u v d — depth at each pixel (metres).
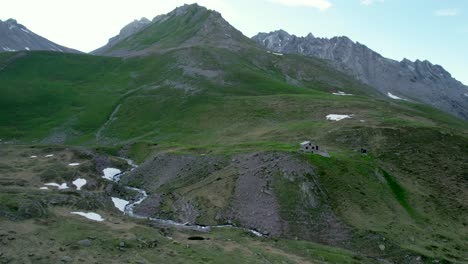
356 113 122.00
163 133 130.25
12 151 104.50
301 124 115.88
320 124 112.25
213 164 84.38
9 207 50.84
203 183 77.88
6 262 38.75
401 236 60.59
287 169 74.12
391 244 58.22
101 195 73.06
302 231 62.62
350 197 68.94
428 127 97.31
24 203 52.38
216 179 77.44
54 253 42.25
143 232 54.12
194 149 97.81
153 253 47.22
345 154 84.12
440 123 123.19
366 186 72.50
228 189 73.31
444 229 64.31
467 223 66.25
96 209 62.09
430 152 86.56
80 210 58.94
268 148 87.69
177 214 69.94
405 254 56.19
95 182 82.56
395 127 98.25
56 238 46.25
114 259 43.47
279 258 51.38
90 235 48.88
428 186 75.94
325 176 73.06
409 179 77.94
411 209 68.88
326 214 65.31
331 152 85.38
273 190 70.50
